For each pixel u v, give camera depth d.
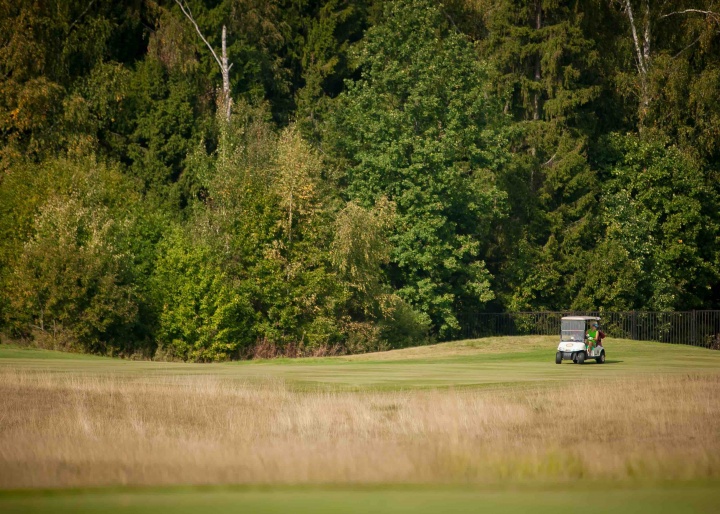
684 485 43.41
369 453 52.19
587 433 62.28
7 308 183.00
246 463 49.06
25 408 74.31
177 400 81.06
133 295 187.12
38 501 39.09
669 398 81.06
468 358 164.62
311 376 118.12
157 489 41.94
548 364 146.38
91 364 138.00
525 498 39.84
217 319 190.62
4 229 195.12
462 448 53.97
